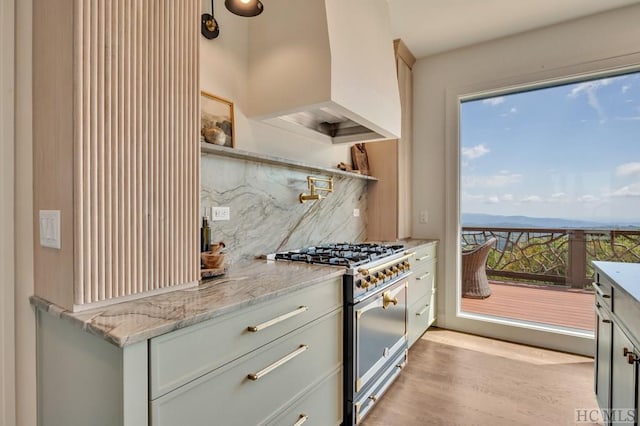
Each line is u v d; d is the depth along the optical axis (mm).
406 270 2369
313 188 2383
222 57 1831
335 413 1641
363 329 1778
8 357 1116
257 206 2037
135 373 811
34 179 1104
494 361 2568
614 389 1536
